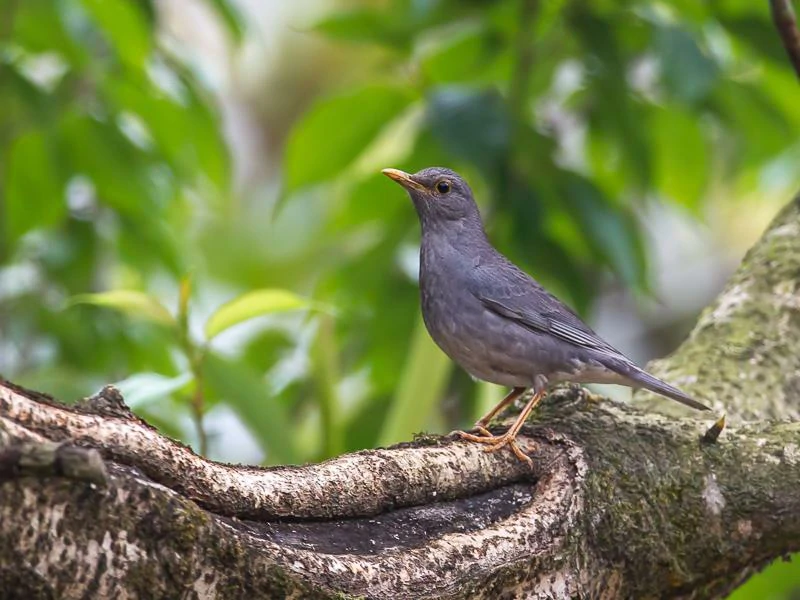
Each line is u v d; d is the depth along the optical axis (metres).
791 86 12.38
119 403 5.91
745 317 10.09
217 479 6.04
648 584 7.66
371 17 11.14
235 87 22.20
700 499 7.79
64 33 11.53
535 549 6.95
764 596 11.54
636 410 8.47
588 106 12.19
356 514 6.75
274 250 20.38
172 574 5.42
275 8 22.20
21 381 10.95
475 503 7.36
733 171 12.92
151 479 5.76
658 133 12.42
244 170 22.14
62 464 4.91
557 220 11.70
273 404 9.49
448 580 6.46
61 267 12.52
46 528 5.09
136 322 12.69
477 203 11.80
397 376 11.73
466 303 10.07
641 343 20.42
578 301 10.99
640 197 11.23
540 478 7.59
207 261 20.19
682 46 10.16
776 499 7.83
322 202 20.31
